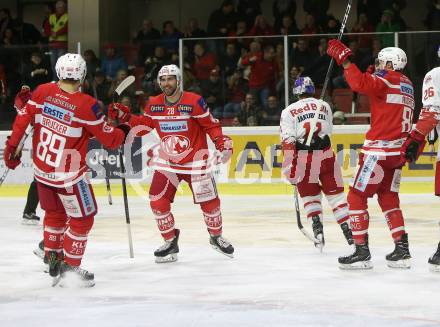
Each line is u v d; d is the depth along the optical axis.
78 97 13.09
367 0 36.06
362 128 29.48
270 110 30.70
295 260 15.81
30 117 13.29
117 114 15.49
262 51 30.72
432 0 35.88
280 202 25.59
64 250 13.56
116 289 13.31
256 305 11.98
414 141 14.05
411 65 29.45
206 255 16.55
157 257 15.76
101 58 32.53
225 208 24.22
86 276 13.44
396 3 35.97
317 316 11.25
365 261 14.66
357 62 29.94
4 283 13.96
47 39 38.97
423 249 16.77
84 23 38.28
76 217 13.36
